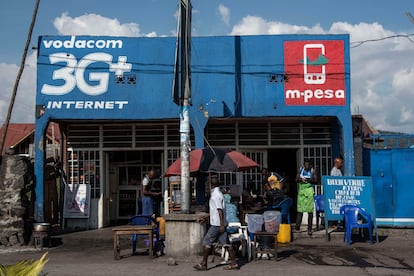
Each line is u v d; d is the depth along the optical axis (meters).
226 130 15.89
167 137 15.83
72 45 14.39
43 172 13.95
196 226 10.01
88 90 14.30
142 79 14.38
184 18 10.93
